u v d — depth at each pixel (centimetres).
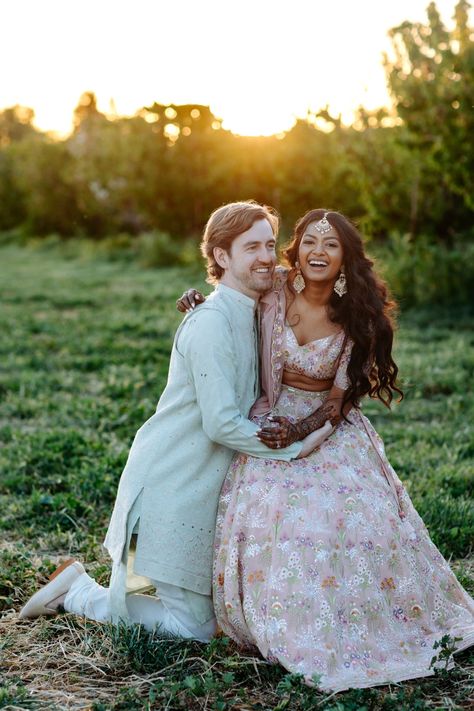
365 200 1540
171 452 351
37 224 3481
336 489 341
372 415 745
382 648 324
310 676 307
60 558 450
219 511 350
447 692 312
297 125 2147
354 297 355
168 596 348
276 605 320
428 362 930
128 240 2833
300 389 365
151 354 1039
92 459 604
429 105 1328
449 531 461
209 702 304
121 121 2848
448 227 1508
